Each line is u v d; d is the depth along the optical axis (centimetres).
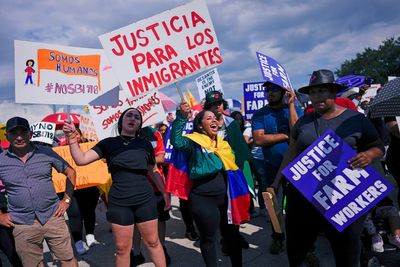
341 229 238
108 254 453
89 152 309
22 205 296
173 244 469
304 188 247
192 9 357
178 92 359
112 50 343
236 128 370
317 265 349
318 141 244
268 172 396
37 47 367
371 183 235
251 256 402
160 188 359
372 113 285
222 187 315
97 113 450
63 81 385
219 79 749
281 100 384
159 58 354
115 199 307
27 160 299
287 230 268
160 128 809
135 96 346
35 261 309
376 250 330
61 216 314
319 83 238
